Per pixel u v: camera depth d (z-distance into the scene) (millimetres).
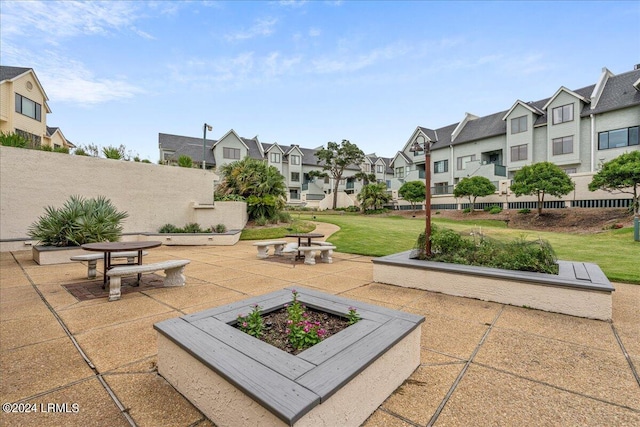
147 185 12148
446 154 30141
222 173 17109
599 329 3504
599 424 1941
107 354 2867
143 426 1905
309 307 3131
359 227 15227
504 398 2223
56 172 10023
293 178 38594
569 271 4613
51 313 3996
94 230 8086
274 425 1530
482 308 4258
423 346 3100
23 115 18922
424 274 5172
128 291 5078
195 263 7746
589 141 20094
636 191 15359
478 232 6289
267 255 8805
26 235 9438
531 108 22844
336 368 1868
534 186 17266
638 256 7891
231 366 1877
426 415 2033
